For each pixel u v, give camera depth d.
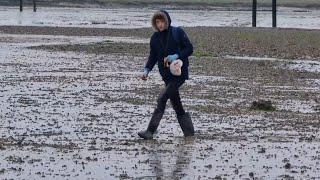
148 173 25.41
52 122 36.09
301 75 61.84
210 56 78.94
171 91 32.38
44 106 41.53
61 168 26.08
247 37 105.19
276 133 33.88
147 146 30.41
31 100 43.91
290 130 34.75
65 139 31.67
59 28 135.12
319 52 85.69
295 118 38.53
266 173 25.67
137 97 45.91
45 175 25.02
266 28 128.38
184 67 32.53
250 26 142.50
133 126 35.22
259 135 33.28
